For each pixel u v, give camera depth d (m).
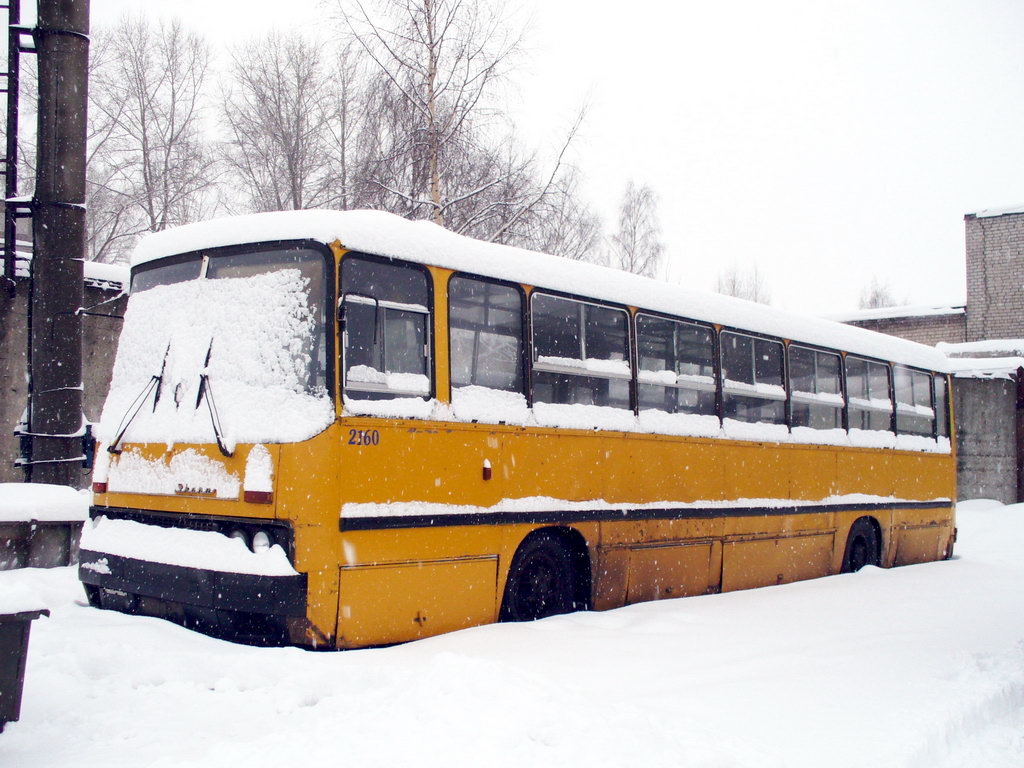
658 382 10.14
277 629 6.80
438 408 7.66
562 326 9.05
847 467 13.45
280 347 7.10
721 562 10.87
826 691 6.43
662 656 7.08
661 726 5.25
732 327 11.37
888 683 6.73
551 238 23.08
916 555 15.23
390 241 7.48
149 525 7.50
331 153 32.16
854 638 8.30
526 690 5.27
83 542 7.89
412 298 7.63
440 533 7.55
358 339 7.16
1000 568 14.65
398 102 19.62
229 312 7.44
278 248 7.32
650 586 9.81
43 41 11.36
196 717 5.33
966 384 25.22
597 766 4.49
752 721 5.63
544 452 8.59
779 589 11.05
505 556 8.12
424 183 19.52
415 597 7.34
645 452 9.80
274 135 32.53
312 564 6.68
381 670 5.87
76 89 11.41
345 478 6.89
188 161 36.19
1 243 15.24
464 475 7.80
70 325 11.30
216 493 7.01
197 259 7.77
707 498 10.68
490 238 19.91
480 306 8.20
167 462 7.39
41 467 11.12
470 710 5.00
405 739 4.72
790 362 12.44
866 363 14.24
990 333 31.66
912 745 5.30
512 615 8.23
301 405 6.89
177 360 7.59
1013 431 24.69
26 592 7.89
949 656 7.70
